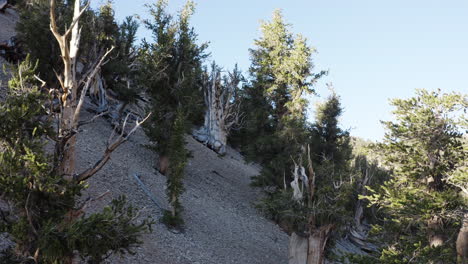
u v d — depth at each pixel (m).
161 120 25.84
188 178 27.62
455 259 13.73
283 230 26.75
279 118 35.56
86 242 7.54
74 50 8.78
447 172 15.33
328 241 18.89
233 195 29.09
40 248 7.18
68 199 8.15
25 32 22.42
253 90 38.25
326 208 17.84
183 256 16.62
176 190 19.08
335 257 17.72
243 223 24.52
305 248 18.25
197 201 23.92
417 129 15.73
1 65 22.80
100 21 25.88
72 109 8.68
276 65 36.06
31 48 21.50
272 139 30.00
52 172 8.29
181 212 20.83
